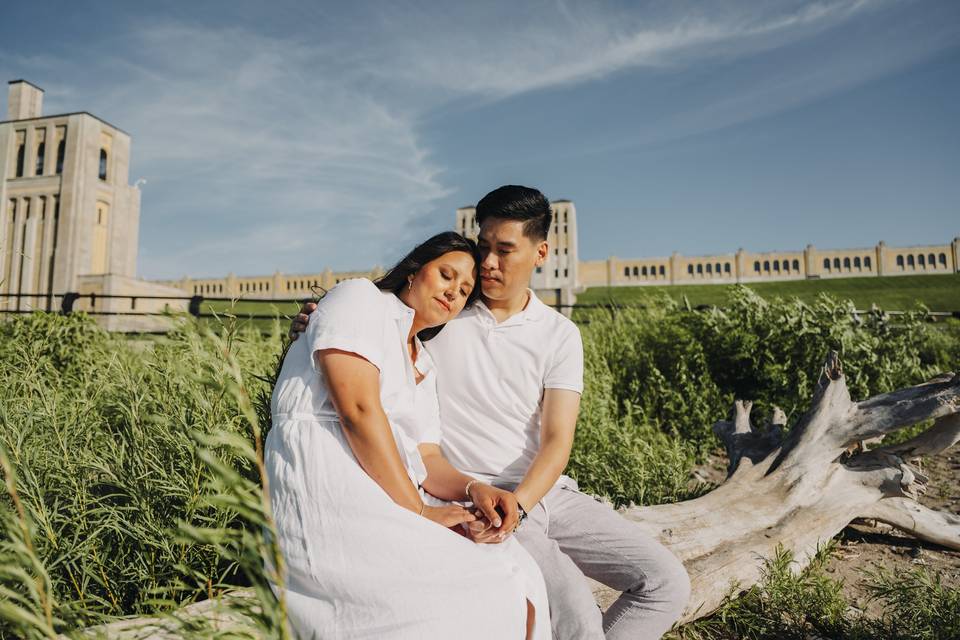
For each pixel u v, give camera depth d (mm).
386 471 1482
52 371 3588
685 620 2596
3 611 905
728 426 4480
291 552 1410
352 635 1363
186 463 2191
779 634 2586
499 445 2141
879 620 2594
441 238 1885
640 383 6012
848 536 3779
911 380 6305
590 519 2053
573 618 1740
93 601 1971
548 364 2145
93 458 2289
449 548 1460
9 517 1043
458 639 1381
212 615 1646
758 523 3246
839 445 3703
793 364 5945
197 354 1161
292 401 1550
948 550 3611
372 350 1511
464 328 2172
